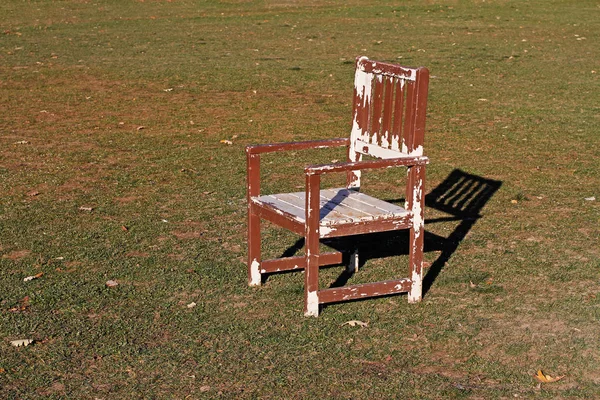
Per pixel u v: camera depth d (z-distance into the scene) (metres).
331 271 5.91
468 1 28.56
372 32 21.39
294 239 6.54
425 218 7.21
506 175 8.60
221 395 4.16
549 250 6.34
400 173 8.72
